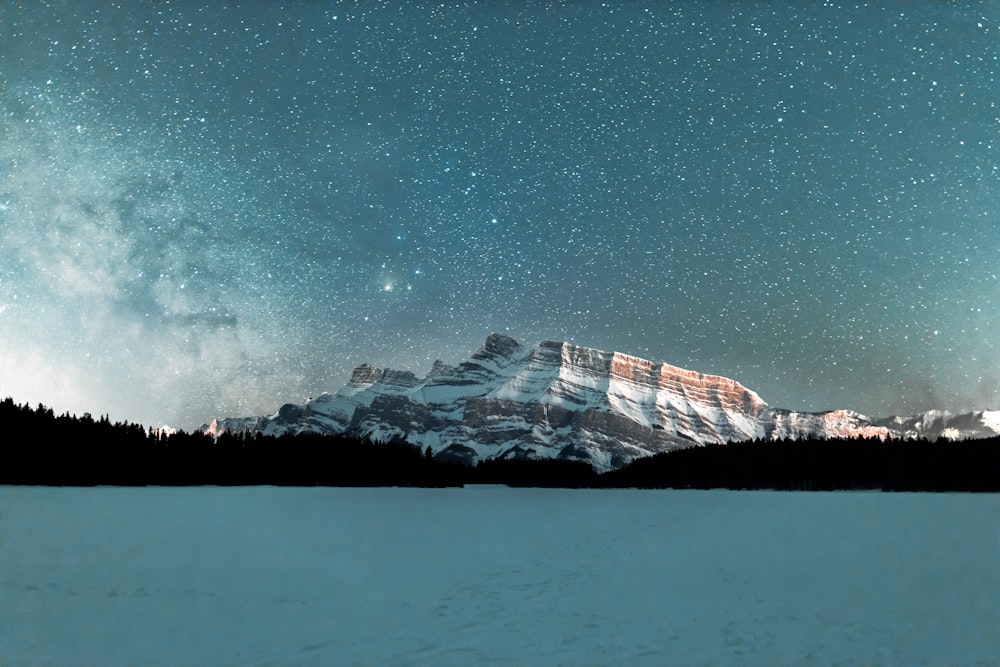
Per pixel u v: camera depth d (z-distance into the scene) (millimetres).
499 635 13727
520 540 32438
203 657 12016
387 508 53656
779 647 12625
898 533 31938
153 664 11609
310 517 42438
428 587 19500
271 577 20594
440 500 69062
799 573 21297
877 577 20234
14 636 13234
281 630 14031
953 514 43219
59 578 19438
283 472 103562
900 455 122188
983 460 111875
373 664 11656
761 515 45219
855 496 77250
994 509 47875
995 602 16406
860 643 12797
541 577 21422
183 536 30266
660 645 12906
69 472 80875
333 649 12594
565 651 12523
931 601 16625
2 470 75062
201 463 97625
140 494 61062
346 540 30922
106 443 90438
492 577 21438
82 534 30156
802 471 125438
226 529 33688
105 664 11602
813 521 39375
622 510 55844
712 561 24516
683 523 40719
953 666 11281
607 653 12398
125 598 16844
